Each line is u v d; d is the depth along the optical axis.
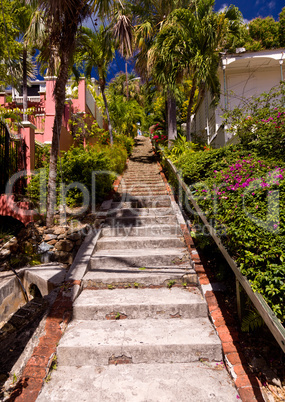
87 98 10.94
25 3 5.06
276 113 4.66
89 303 3.15
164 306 3.10
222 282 3.43
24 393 2.16
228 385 2.25
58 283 3.60
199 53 7.88
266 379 2.24
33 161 6.07
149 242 4.58
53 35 4.89
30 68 16.59
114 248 4.58
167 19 8.44
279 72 9.92
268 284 2.17
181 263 4.06
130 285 3.60
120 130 14.80
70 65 5.46
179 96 11.17
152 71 9.26
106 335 2.74
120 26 5.88
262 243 2.38
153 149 14.20
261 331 2.70
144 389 2.23
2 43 10.38
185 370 2.44
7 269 4.26
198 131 14.67
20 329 2.96
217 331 2.73
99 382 2.32
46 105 8.09
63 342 2.62
